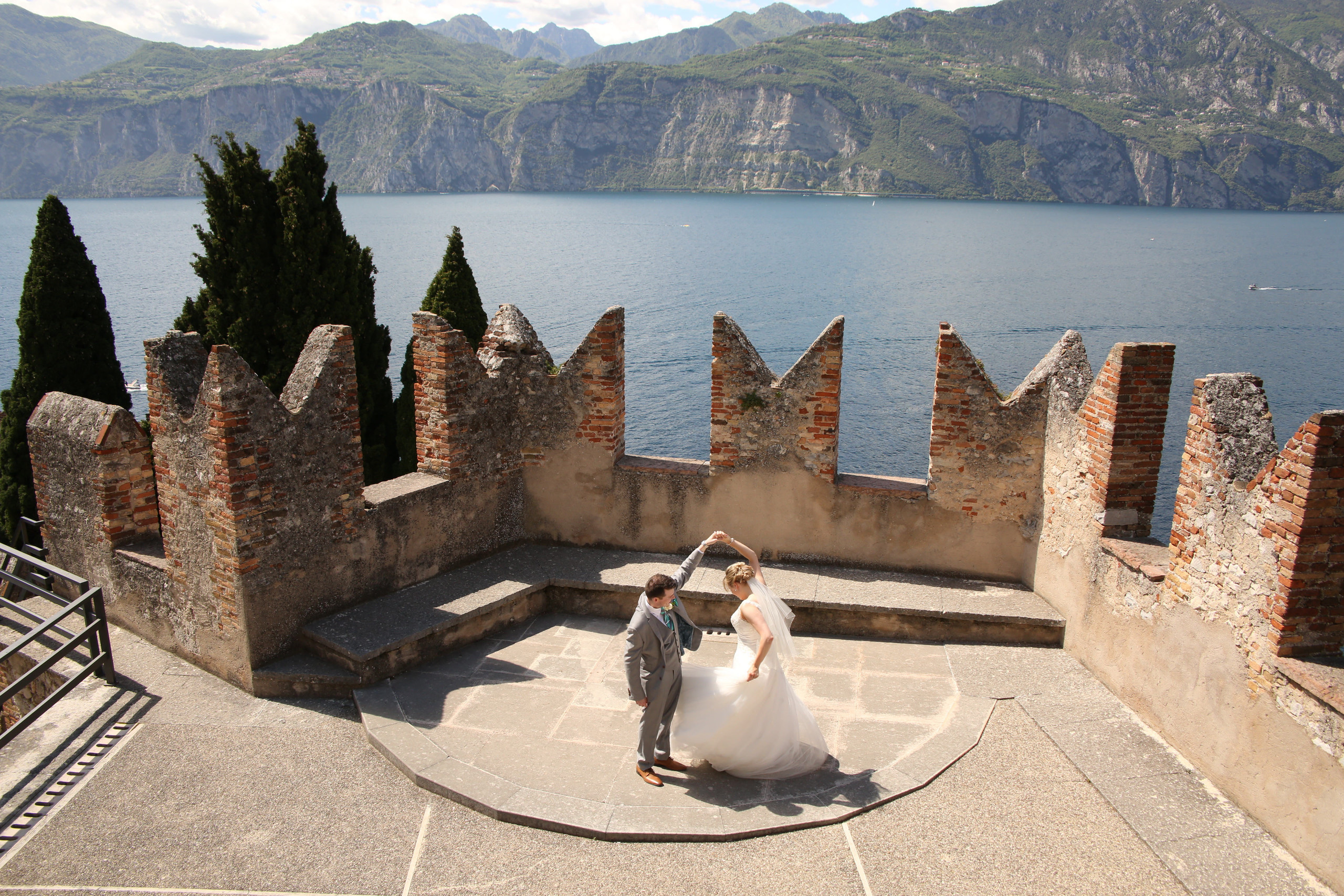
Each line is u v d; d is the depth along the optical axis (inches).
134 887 195.2
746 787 227.5
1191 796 219.0
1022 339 2728.8
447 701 268.5
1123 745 242.1
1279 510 198.4
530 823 214.1
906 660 294.5
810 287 3983.8
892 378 2175.2
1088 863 197.9
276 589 276.8
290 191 456.8
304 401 276.7
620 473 354.3
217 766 240.7
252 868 200.7
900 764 235.1
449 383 323.9
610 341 339.3
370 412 526.9
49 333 448.8
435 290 575.2
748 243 6274.6
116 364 474.6
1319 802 187.2
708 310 3253.0
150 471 323.6
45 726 261.6
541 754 241.4
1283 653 198.7
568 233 6953.7
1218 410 223.5
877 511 333.1
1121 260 5310.0
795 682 280.4
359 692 272.1
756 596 228.5
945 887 191.8
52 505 334.0
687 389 2031.3
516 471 362.9
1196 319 3120.1
